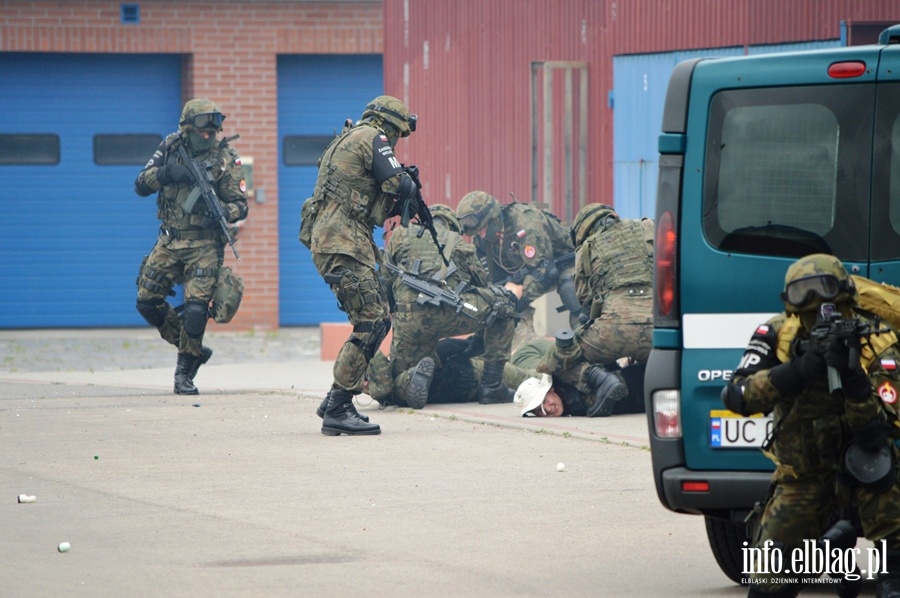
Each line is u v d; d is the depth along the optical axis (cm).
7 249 8381
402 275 4784
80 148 8412
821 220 2322
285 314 8731
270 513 3067
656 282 2392
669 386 2370
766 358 2039
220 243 5375
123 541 2789
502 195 7056
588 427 4291
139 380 5984
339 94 8650
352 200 4188
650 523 2941
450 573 2505
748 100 2358
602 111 6806
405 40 7512
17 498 3253
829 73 2316
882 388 2039
